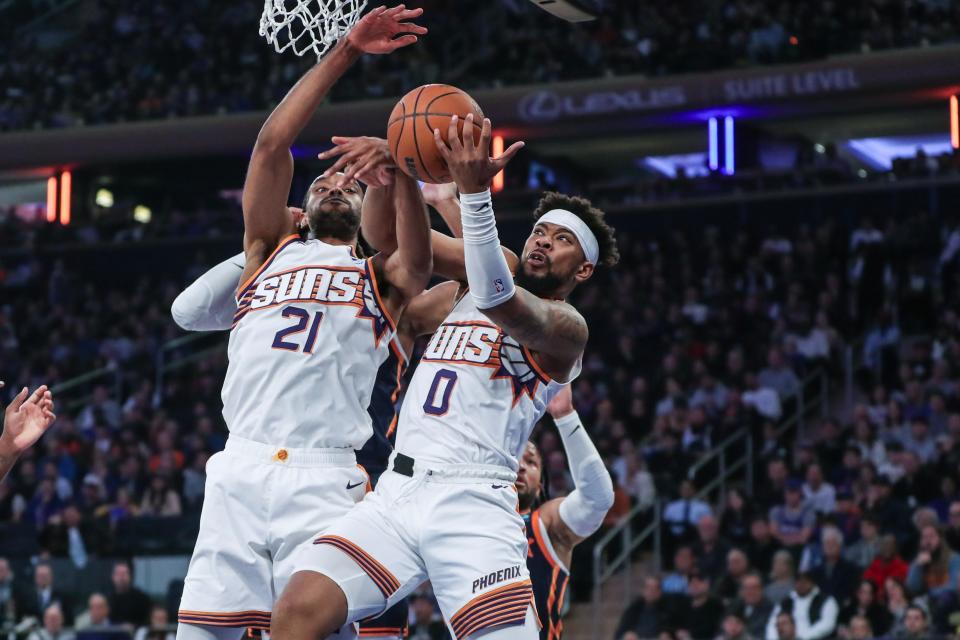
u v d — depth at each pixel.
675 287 21.27
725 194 22.98
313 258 4.86
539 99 24.05
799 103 22.98
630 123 24.03
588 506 6.12
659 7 24.61
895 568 11.73
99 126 25.86
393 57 25.03
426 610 11.84
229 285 5.30
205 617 4.54
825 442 15.44
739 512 13.91
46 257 25.84
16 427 4.79
